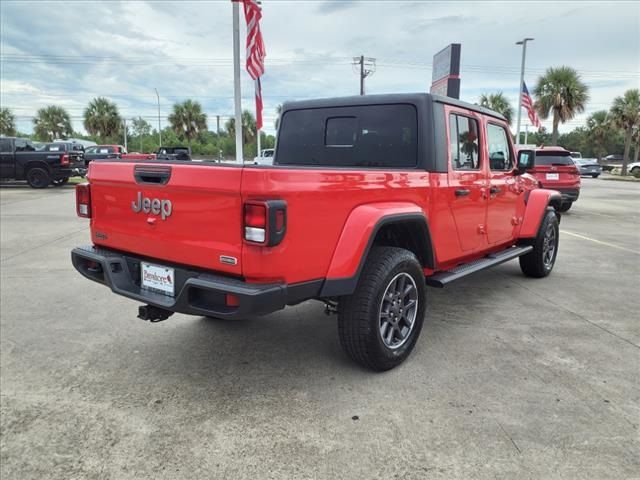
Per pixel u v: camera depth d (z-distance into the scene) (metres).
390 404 2.94
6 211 12.02
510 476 2.30
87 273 3.42
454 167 4.06
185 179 2.76
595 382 3.23
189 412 2.88
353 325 3.15
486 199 4.54
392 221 3.17
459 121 4.13
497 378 3.28
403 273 3.34
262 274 2.58
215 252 2.72
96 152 28.89
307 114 4.46
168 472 2.35
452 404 2.94
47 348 3.81
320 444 2.55
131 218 3.17
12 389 3.16
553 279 6.00
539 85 32.75
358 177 3.02
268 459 2.43
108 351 3.76
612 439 2.58
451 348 3.79
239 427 2.71
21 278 5.89
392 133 3.92
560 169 12.11
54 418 2.82
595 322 4.41
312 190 2.72
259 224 2.50
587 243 8.59
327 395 3.06
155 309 3.22
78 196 3.56
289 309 4.80
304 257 2.73
